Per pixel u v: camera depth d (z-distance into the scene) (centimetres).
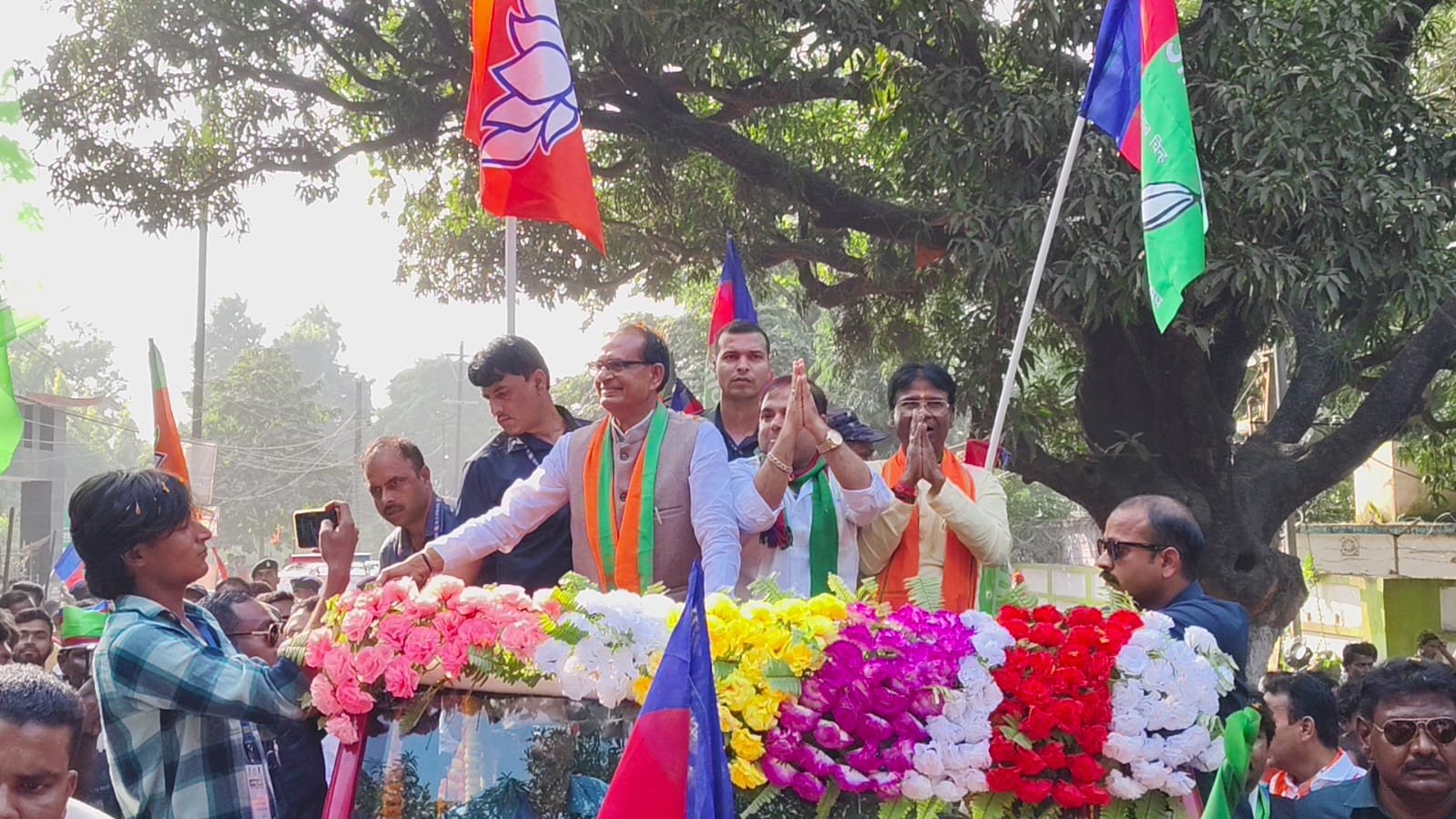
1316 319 1306
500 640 299
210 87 1312
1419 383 1216
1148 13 551
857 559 430
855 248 1584
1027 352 1198
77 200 1326
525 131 522
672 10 1091
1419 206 1051
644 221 1542
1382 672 375
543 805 298
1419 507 1895
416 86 1330
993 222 1097
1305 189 1022
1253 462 1248
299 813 340
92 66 1256
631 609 304
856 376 2456
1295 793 542
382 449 476
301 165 1391
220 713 305
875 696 293
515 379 457
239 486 4491
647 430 407
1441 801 363
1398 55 1237
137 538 318
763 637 295
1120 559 399
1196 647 316
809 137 1441
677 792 260
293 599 852
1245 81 1048
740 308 655
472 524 402
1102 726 299
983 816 297
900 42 1122
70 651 581
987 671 298
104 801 491
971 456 696
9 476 2498
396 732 305
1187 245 536
